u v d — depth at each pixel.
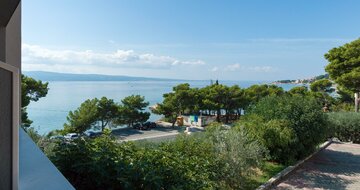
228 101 31.28
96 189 2.77
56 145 3.28
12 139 1.76
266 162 7.91
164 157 3.37
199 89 32.62
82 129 19.98
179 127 28.50
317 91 27.72
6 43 3.95
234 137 6.07
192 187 2.95
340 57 17.00
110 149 3.12
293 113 8.49
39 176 2.20
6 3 2.62
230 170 5.25
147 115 26.23
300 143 8.14
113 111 23.05
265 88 33.12
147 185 2.63
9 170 1.75
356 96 17.42
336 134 12.79
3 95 1.66
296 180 6.66
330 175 7.13
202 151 5.36
